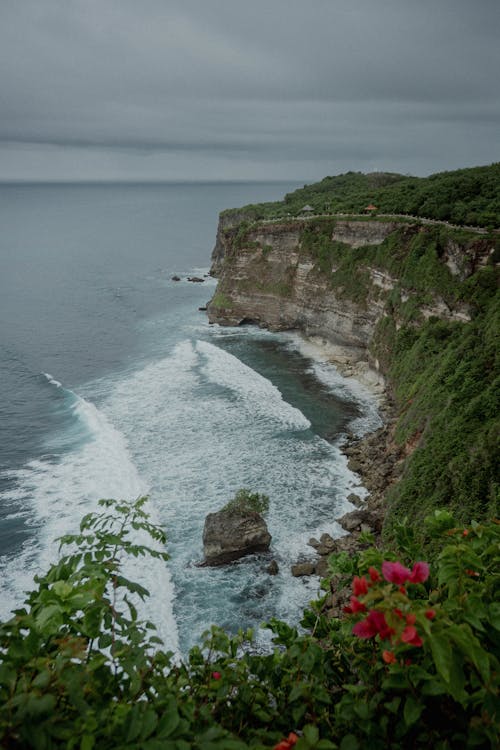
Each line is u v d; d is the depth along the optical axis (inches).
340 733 169.5
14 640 156.7
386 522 1300.4
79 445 1878.7
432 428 1454.2
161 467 1711.4
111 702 148.6
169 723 133.5
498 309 1764.3
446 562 178.9
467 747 144.3
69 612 167.6
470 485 1123.9
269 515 1454.2
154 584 1192.8
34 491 1581.0
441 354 1899.6
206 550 1258.0
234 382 2488.9
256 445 1861.5
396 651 142.9
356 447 1840.6
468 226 2333.9
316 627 219.8
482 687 139.3
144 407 2213.3
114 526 1369.3
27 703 129.8
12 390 2445.9
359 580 157.5
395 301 2461.9
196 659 206.4
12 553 1310.3
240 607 1139.9
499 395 1302.9
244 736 176.6
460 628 135.3
